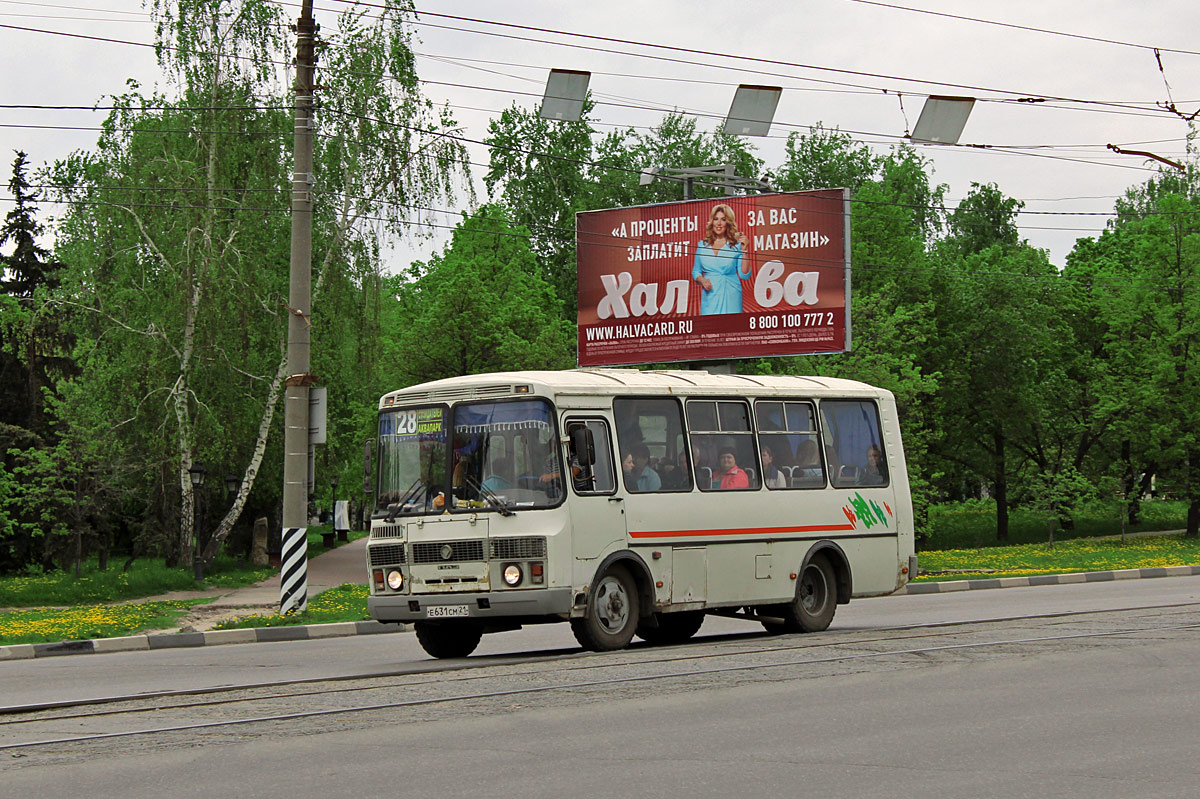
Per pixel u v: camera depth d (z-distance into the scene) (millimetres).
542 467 14961
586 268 36438
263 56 36531
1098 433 59438
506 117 63688
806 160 68938
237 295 36438
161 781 7730
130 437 39125
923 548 58281
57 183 38938
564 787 7395
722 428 17031
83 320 39500
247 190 36562
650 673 12391
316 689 11734
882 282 56500
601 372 16312
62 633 20766
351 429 44375
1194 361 51969
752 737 8906
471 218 50688
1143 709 9945
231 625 21312
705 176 36875
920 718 9617
